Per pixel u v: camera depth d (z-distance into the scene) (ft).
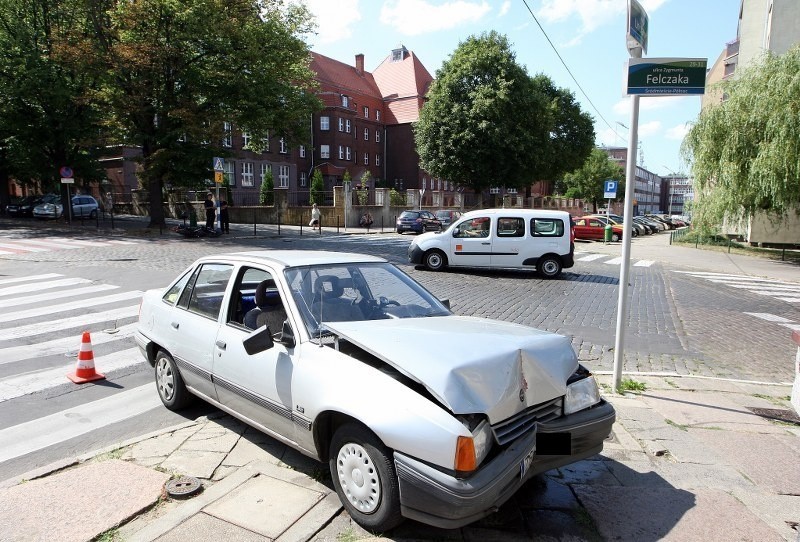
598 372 21.29
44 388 18.51
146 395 17.97
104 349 23.31
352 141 205.57
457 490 8.59
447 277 47.65
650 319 32.53
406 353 10.04
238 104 84.94
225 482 11.60
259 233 91.97
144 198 134.31
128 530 9.89
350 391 10.02
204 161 82.69
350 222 117.80
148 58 74.64
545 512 10.98
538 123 137.59
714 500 11.55
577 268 57.47
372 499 9.72
